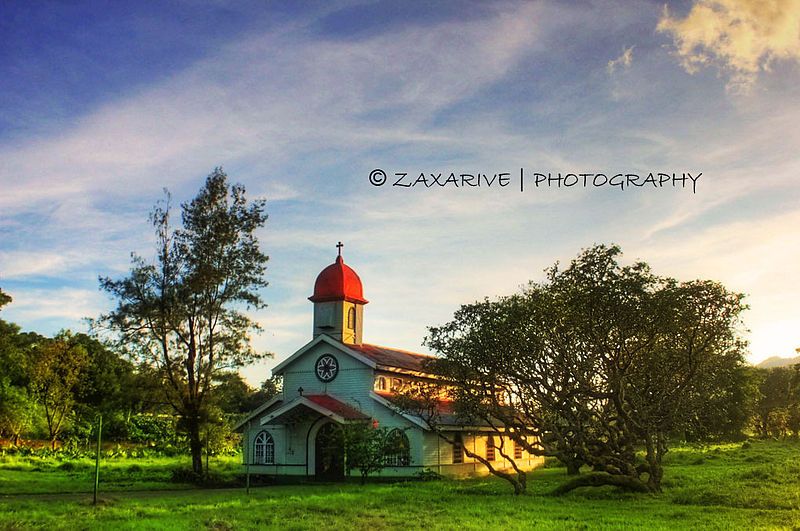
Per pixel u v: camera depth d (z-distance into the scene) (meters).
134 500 27.72
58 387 66.88
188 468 43.41
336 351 44.97
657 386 32.75
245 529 19.62
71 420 70.31
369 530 19.44
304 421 44.28
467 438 45.91
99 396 71.69
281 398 46.25
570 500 27.58
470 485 36.28
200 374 41.78
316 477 43.12
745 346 31.78
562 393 32.38
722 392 37.81
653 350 32.69
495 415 32.88
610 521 21.09
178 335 41.56
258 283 43.28
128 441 73.50
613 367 31.52
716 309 29.95
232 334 42.28
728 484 29.36
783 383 118.75
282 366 46.50
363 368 43.72
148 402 42.06
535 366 32.34
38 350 69.81
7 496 29.41
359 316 48.31
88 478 38.94
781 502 23.86
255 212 43.62
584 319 30.91
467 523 20.66
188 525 20.08
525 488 31.55
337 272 47.78
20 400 64.00
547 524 20.58
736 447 67.00
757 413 96.31
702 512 22.73
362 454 37.94
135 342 41.06
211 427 42.84
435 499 27.78
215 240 42.31
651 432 32.19
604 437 35.78
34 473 40.50
